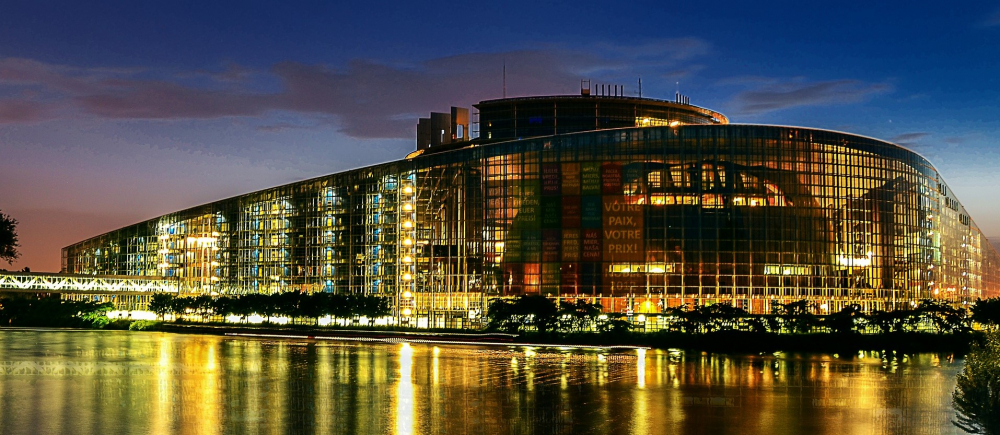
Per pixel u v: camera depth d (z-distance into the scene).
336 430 79.81
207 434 77.69
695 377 117.44
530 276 196.25
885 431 81.06
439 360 139.00
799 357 148.62
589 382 111.69
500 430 80.62
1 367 124.56
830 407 93.50
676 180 195.50
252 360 137.38
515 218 198.50
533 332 180.50
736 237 194.88
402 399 97.00
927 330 192.50
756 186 196.75
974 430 67.94
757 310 193.88
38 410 88.94
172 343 172.75
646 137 196.50
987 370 66.81
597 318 180.12
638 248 193.62
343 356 145.25
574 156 196.75
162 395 99.12
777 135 199.00
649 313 189.62
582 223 195.12
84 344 167.38
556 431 80.38
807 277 197.50
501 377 116.19
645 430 81.12
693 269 193.38
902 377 119.00
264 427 80.94
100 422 82.75
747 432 80.44
